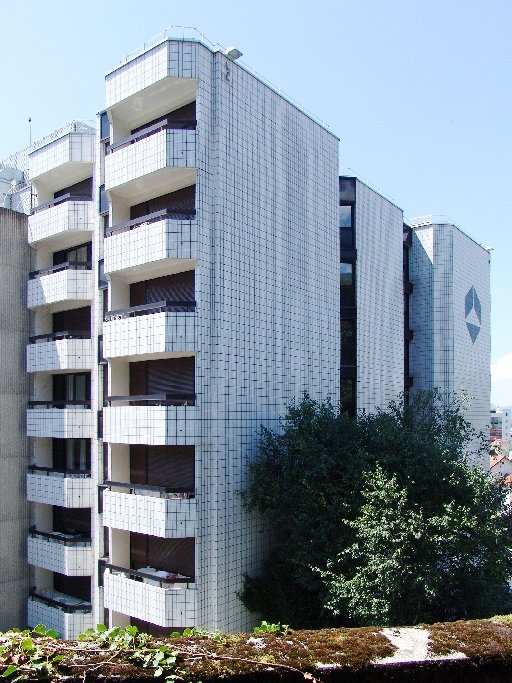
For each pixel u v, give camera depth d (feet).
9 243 75.92
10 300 75.56
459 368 109.40
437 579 44.65
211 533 56.13
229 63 61.62
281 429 65.46
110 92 64.18
